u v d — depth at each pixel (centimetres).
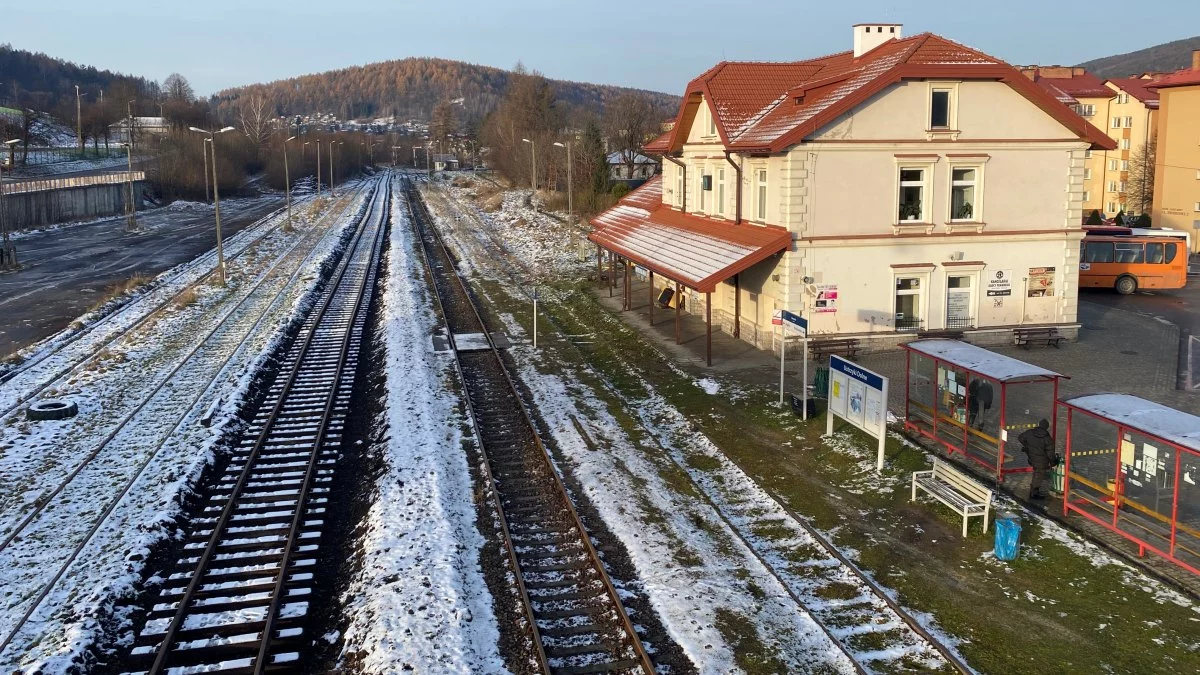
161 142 9500
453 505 1530
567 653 1088
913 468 1667
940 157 2427
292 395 2255
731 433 1917
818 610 1188
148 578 1281
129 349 2664
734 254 2462
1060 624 1139
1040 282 2573
